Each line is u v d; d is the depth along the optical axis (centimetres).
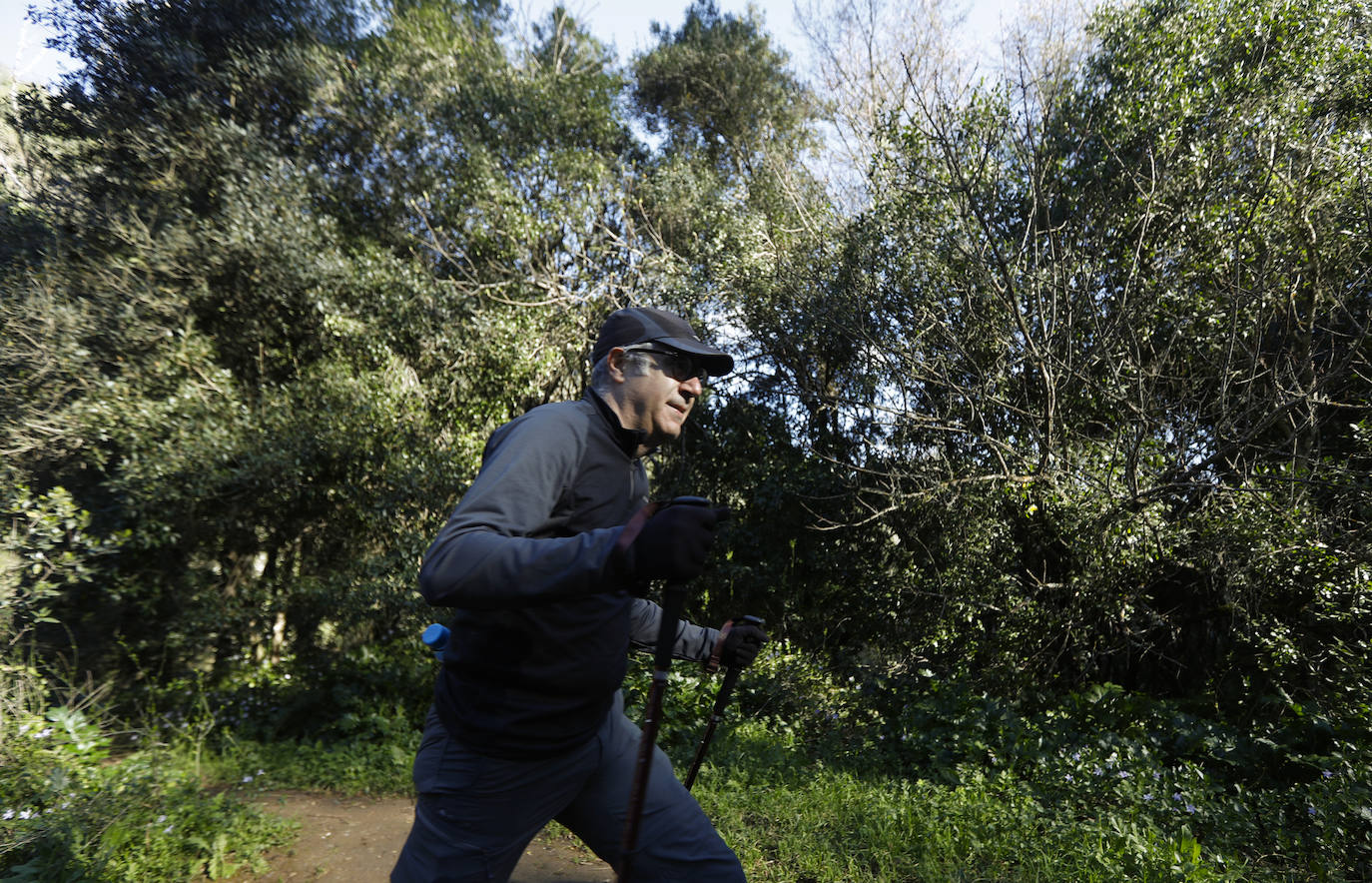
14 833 369
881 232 789
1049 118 761
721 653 214
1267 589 600
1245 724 577
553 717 163
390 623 790
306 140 919
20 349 688
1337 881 361
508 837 164
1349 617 532
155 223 802
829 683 672
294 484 777
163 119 834
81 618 705
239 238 784
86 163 836
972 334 743
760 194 1032
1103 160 741
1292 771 486
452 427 880
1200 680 659
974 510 714
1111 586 655
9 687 508
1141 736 531
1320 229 624
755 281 862
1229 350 587
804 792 466
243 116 894
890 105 930
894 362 764
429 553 140
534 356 906
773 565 872
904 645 740
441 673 173
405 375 851
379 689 657
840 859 385
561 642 160
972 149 752
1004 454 698
